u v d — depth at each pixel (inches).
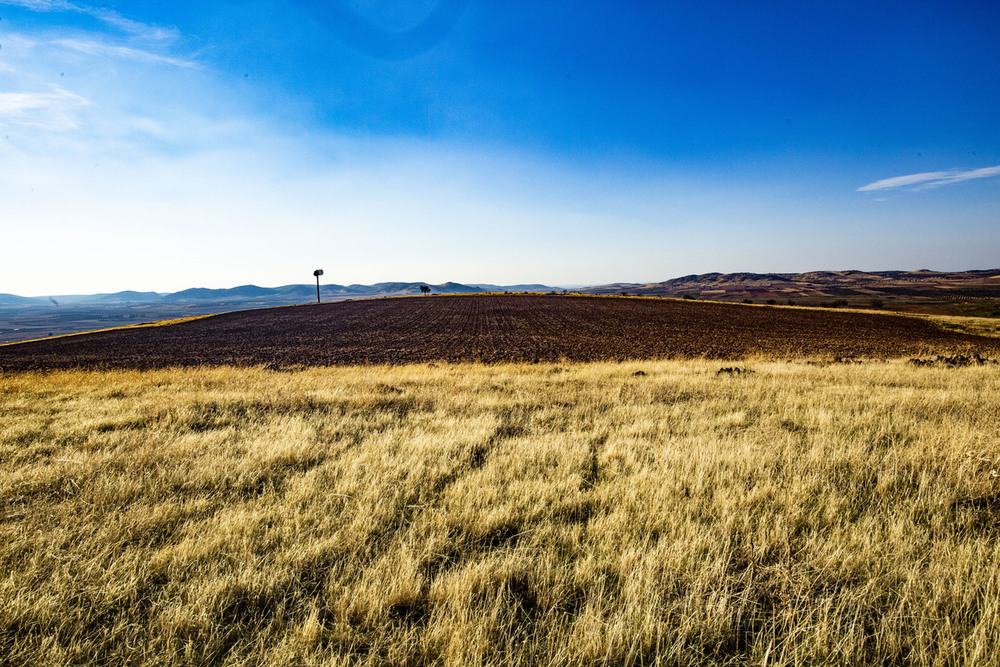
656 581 100.1
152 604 96.2
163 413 294.8
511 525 134.8
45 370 701.9
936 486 147.3
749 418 267.0
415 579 104.5
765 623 88.7
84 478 172.4
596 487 161.0
